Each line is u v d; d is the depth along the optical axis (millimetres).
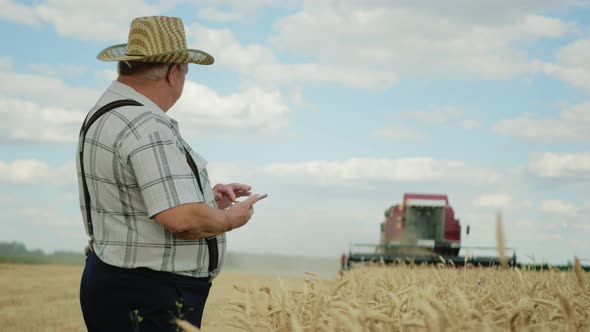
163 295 2875
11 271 27156
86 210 3084
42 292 15625
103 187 2928
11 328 8648
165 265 2879
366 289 2459
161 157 2834
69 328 8641
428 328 1826
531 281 3143
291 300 2725
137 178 2832
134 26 3137
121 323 2898
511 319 1983
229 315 2703
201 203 2855
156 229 2896
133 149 2836
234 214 3006
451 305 2289
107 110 2973
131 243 2881
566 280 3373
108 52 3480
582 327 2041
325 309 2371
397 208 21469
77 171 3172
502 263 1665
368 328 2037
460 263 17266
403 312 2463
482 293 2861
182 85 3266
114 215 2922
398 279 3676
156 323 2869
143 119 2900
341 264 16984
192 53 3232
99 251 2939
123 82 3121
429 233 21203
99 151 2906
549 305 2291
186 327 1755
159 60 3066
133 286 2867
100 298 2926
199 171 3107
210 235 2932
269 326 2467
